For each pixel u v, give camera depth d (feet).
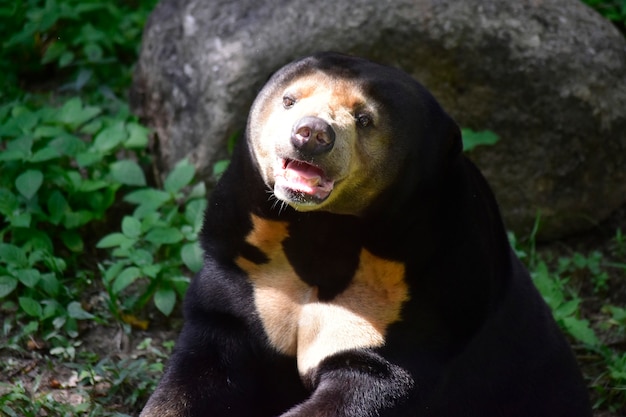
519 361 24.70
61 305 30.09
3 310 30.01
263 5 34.99
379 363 23.08
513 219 35.29
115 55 41.93
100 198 33.14
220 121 34.24
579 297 33.88
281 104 22.94
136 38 42.98
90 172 33.91
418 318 23.34
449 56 34.24
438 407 23.62
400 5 34.24
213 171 34.32
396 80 23.02
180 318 31.17
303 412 22.47
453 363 23.62
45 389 27.45
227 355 24.18
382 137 22.58
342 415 22.58
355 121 22.43
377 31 34.06
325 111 22.07
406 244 23.21
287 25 34.35
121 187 34.71
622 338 31.96
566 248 35.73
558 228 35.70
